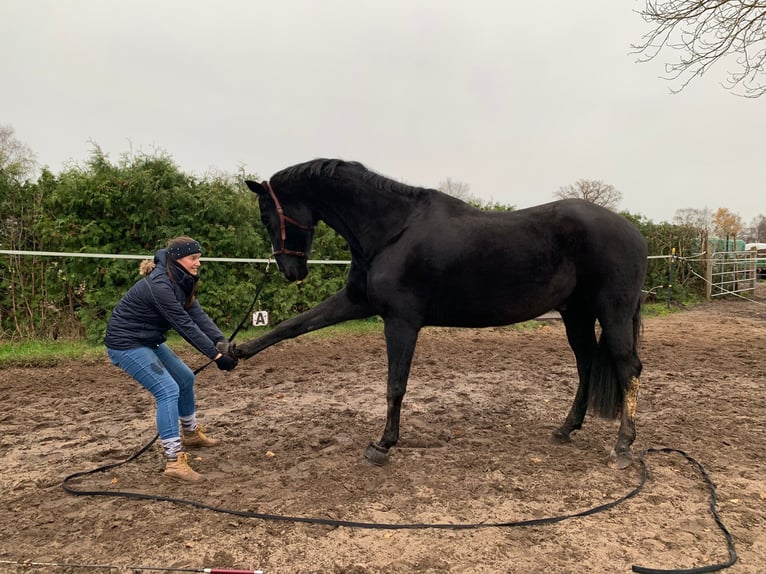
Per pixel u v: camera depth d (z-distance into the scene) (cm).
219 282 895
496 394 570
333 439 418
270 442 413
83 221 799
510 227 356
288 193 384
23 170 823
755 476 346
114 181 809
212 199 859
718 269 1700
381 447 364
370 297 367
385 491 323
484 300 357
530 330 1048
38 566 244
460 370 693
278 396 554
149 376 336
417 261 351
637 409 509
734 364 725
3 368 680
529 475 349
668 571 239
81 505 305
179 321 332
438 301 361
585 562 249
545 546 263
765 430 443
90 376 645
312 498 312
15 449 401
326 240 1014
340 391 578
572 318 405
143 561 249
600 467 363
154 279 333
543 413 499
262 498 312
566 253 359
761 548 261
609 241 356
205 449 398
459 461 373
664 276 1503
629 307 363
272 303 954
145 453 392
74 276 793
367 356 773
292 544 263
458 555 254
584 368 408
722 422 465
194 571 240
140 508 300
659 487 330
